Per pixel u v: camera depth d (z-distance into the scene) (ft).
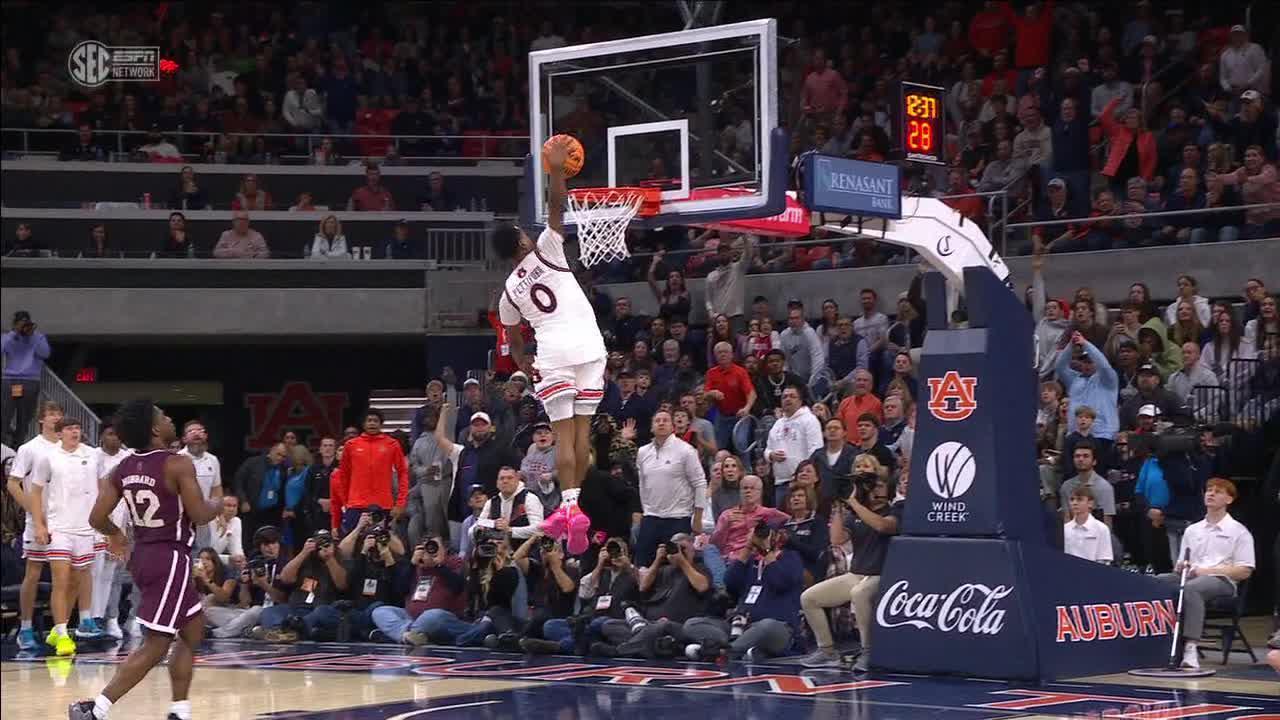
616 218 31.65
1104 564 35.47
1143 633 35.76
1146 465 41.73
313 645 45.09
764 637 38.29
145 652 27.91
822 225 33.30
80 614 46.39
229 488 75.05
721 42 31.42
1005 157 60.39
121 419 28.09
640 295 62.34
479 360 67.67
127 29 82.12
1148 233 55.06
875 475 36.94
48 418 44.78
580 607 41.98
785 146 30.71
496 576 42.45
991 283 34.68
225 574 50.52
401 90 80.48
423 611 44.73
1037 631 33.35
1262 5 69.26
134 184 74.74
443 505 49.78
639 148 32.19
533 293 25.62
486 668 37.65
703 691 32.48
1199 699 30.48
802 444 44.50
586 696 31.86
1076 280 55.67
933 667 34.58
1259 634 43.32
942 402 35.04
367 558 46.47
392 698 32.27
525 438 49.26
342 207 75.77
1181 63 64.54
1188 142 58.34
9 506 52.80
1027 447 34.94
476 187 75.92
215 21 81.97
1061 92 61.36
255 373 75.56
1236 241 52.26
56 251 69.00
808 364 52.75
